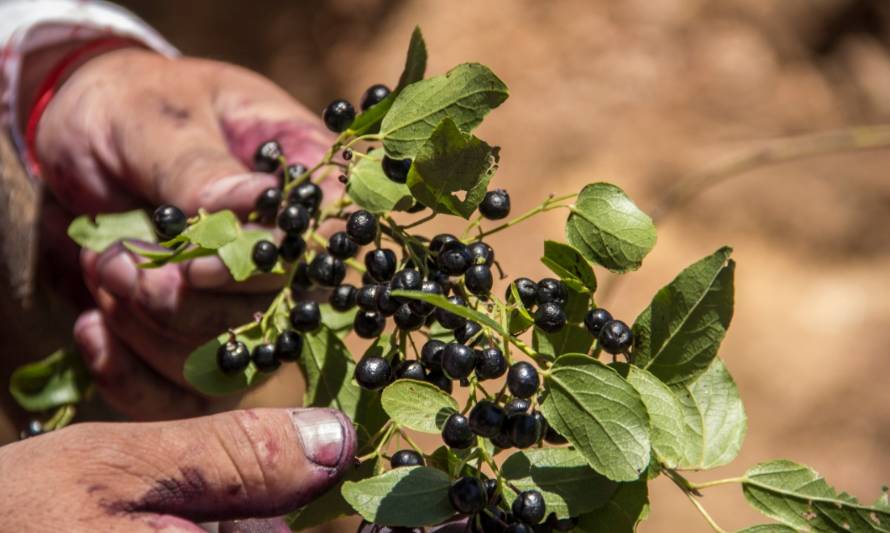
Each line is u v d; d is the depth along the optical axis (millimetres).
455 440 390
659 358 412
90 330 559
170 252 460
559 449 400
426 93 415
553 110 1504
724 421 414
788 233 1444
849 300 1376
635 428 383
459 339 403
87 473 393
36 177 600
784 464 412
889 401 1298
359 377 407
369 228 414
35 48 617
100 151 579
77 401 566
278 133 558
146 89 577
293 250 456
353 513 433
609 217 412
